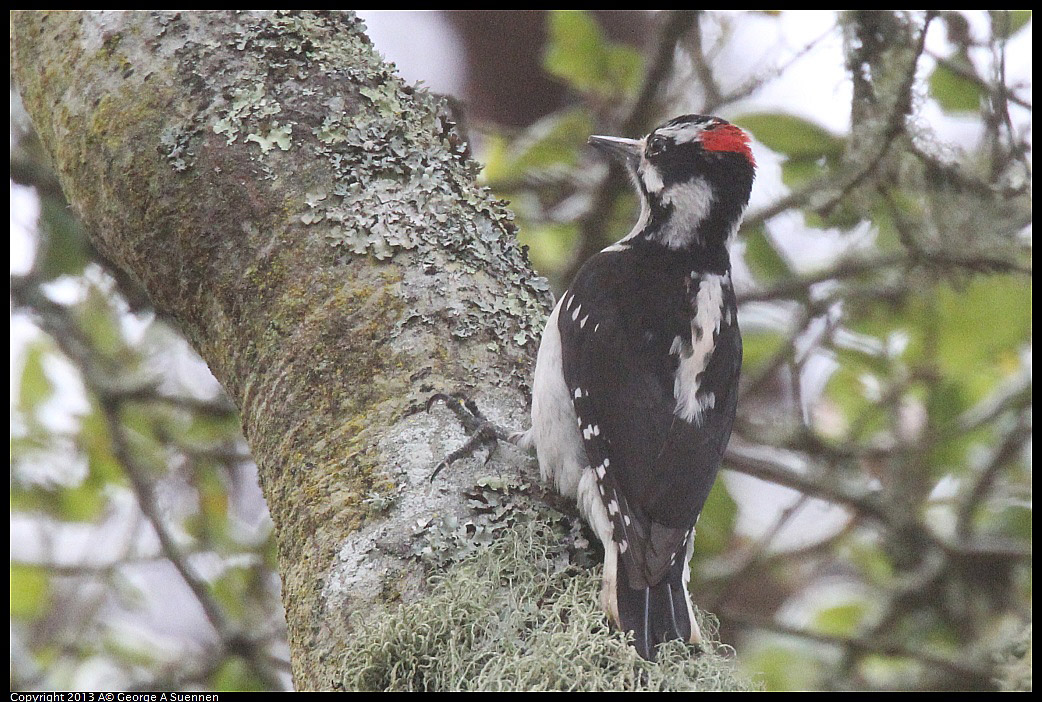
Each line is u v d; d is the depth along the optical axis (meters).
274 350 6.72
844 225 10.81
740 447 12.38
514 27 16.00
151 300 7.53
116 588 11.30
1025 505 11.38
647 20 15.62
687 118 8.91
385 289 6.71
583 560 6.44
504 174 11.64
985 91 10.12
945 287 11.18
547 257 11.95
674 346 7.57
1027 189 10.11
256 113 7.23
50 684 9.77
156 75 7.43
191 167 7.16
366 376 6.49
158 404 11.25
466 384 6.52
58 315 11.22
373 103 7.41
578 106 12.10
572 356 7.29
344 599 5.82
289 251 6.88
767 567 11.75
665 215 8.47
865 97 10.03
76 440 11.59
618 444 7.17
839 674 10.88
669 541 6.80
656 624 6.09
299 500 6.28
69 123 7.59
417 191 7.11
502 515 6.12
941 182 10.20
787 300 11.59
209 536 11.54
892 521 11.24
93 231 7.63
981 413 11.39
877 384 12.02
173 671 10.70
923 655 10.48
